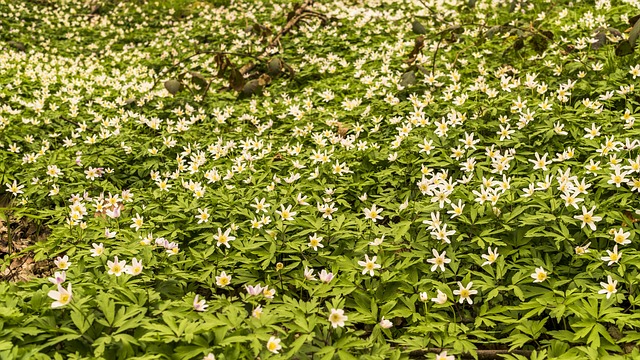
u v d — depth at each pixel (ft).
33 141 7.59
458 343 3.99
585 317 3.98
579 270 4.42
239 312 3.99
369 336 4.17
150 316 4.02
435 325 4.14
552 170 5.25
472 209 4.82
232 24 14.73
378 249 4.75
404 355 3.93
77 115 8.39
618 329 4.04
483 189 4.89
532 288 4.30
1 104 8.74
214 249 5.00
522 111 6.23
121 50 14.76
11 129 7.66
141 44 14.58
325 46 11.47
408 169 5.78
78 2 18.04
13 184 6.31
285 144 6.96
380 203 5.37
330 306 4.15
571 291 4.17
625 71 6.68
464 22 11.30
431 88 7.43
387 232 4.88
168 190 5.86
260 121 8.01
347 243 4.91
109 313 3.81
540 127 5.90
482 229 4.79
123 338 3.67
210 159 6.87
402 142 6.23
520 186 5.10
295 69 10.22
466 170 5.55
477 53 8.67
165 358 3.66
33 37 14.94
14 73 10.84
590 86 6.64
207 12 16.12
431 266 4.58
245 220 5.31
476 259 4.55
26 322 3.76
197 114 8.24
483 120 6.33
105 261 4.57
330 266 4.75
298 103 8.40
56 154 6.81
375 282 4.53
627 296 4.24
